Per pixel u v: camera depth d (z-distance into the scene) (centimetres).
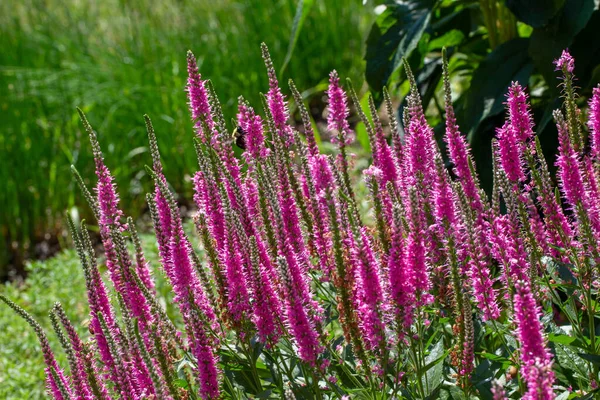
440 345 173
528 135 173
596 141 176
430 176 174
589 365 171
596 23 217
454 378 172
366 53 228
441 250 174
